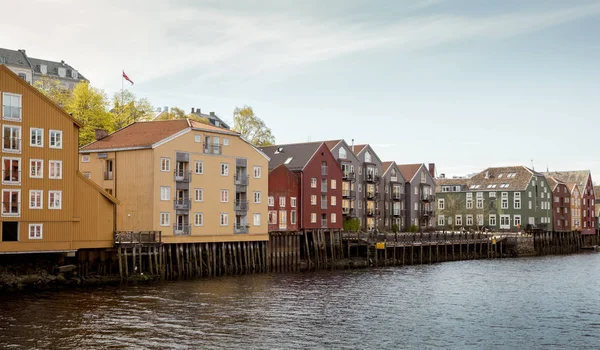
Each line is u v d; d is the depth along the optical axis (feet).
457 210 434.71
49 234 173.37
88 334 115.34
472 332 125.70
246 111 352.28
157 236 199.72
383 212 348.79
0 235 165.48
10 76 167.84
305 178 273.54
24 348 105.60
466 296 172.35
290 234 254.27
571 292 183.21
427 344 115.14
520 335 123.85
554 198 442.50
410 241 293.23
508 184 419.74
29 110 171.12
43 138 173.47
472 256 333.01
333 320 133.90
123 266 189.26
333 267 256.52
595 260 318.65
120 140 216.33
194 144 217.15
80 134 261.85
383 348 111.34
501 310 150.82
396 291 179.42
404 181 368.89
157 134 213.66
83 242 180.65
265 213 244.63
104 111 277.03
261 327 124.77
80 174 180.86
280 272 230.68
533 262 301.43
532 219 417.08
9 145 167.22
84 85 270.26
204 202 219.61
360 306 152.05
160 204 204.74
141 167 205.57
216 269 223.92
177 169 211.20
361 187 330.54
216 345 110.01
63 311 135.03
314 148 284.20
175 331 119.14
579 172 496.64
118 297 154.40
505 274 235.81
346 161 312.09
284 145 296.10
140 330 119.14
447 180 450.30
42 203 172.35
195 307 143.74
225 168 228.43
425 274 230.89
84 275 182.80
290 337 117.19
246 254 233.76
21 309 136.46
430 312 146.20
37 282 169.99
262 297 161.58
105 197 186.29
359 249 289.74
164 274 199.21
